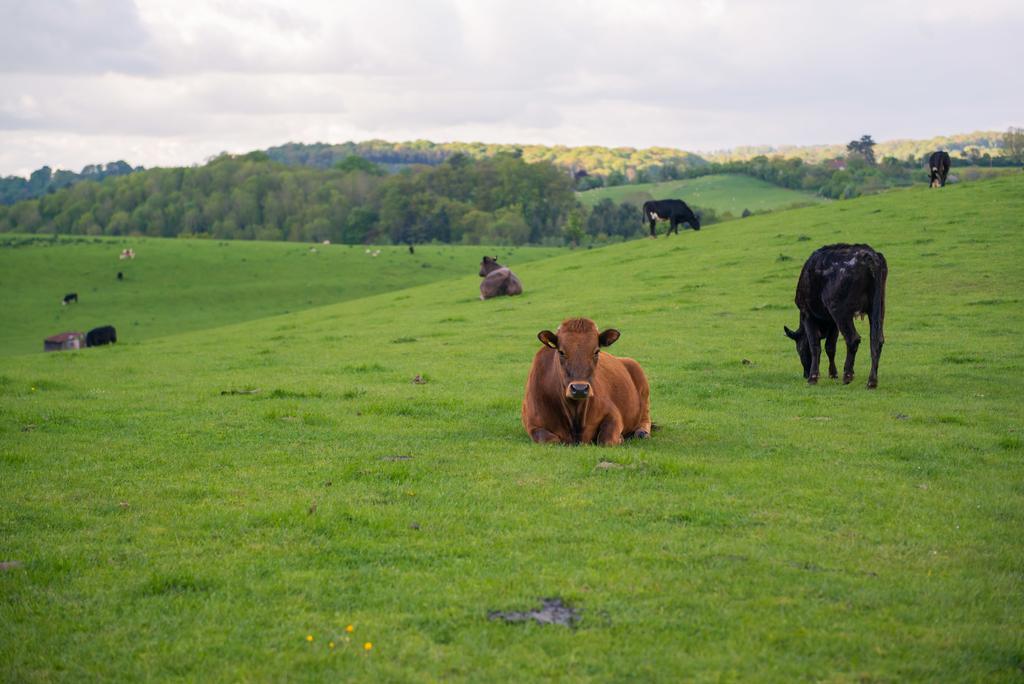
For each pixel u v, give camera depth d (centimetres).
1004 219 3875
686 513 798
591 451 1066
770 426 1289
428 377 1877
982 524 782
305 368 2173
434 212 16675
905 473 983
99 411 1439
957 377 1736
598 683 495
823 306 1697
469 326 3008
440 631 558
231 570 662
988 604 602
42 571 666
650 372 1897
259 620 575
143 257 10888
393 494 877
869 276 1648
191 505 846
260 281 9844
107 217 19512
